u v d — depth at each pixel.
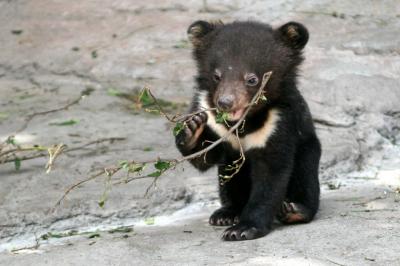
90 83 17.59
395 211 10.95
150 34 19.22
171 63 17.86
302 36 11.41
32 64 18.55
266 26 11.60
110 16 20.31
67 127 15.27
